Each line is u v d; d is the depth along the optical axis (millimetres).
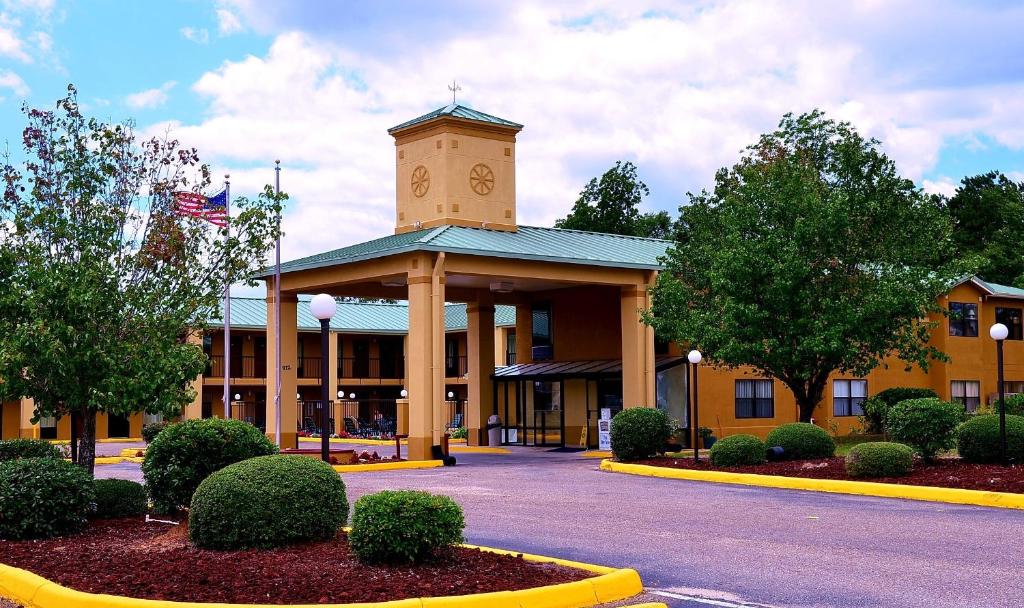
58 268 14375
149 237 15406
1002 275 55906
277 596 8844
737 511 15680
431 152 32406
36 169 15102
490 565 10195
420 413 27234
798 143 43750
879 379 37375
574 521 14688
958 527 13688
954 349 38938
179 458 13688
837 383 36000
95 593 9070
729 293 27078
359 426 48594
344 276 29859
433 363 27484
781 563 11164
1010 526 13742
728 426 33500
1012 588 9734
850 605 9148
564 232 35000
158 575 9758
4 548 11766
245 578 9539
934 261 29203
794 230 27000
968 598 9336
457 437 43688
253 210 16406
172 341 15289
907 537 12852
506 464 27328
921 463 20500
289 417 32094
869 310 26078
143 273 15562
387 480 21953
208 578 9539
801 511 15586
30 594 9500
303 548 11117
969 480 17828
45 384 14375
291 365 32312
